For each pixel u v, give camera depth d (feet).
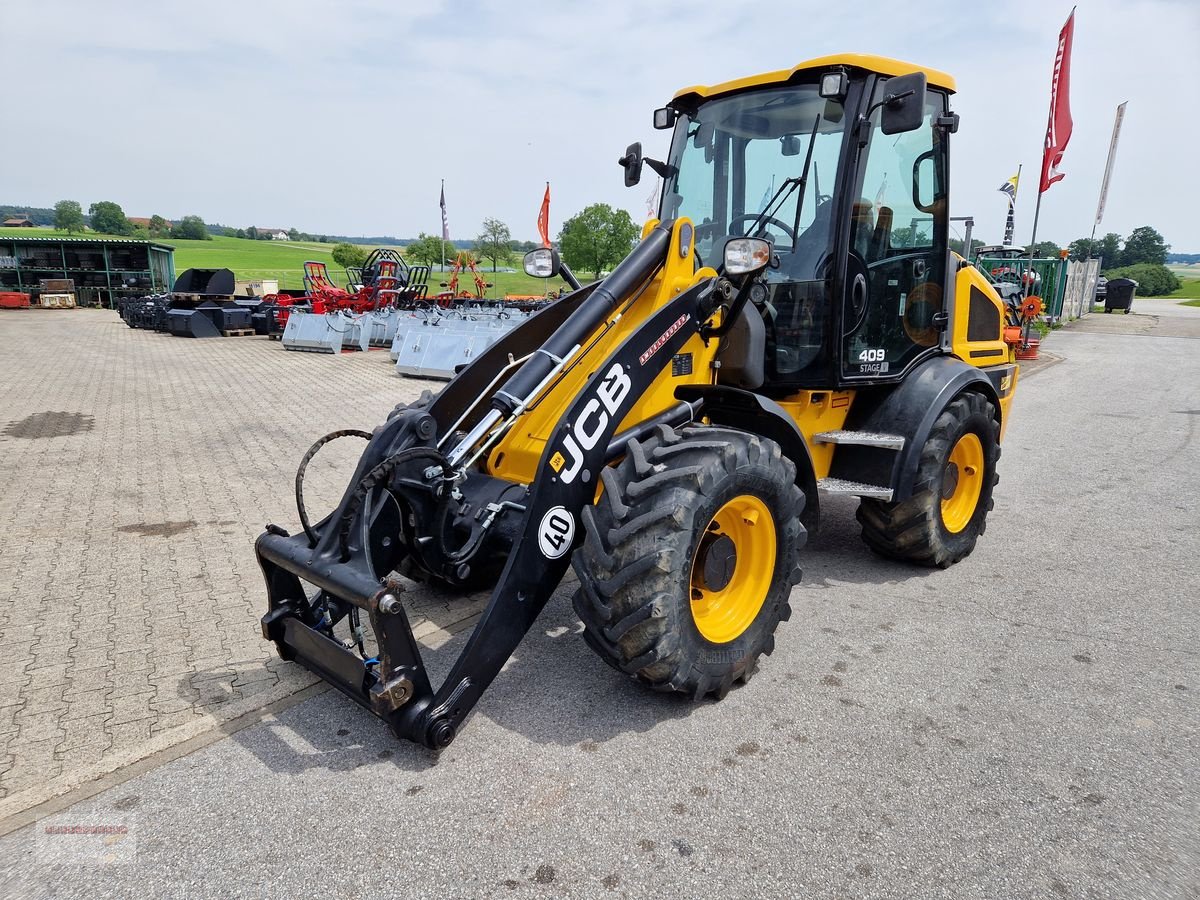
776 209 12.41
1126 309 87.04
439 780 8.46
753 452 9.57
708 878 7.13
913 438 13.14
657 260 10.97
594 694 10.18
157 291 107.04
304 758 8.84
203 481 19.69
